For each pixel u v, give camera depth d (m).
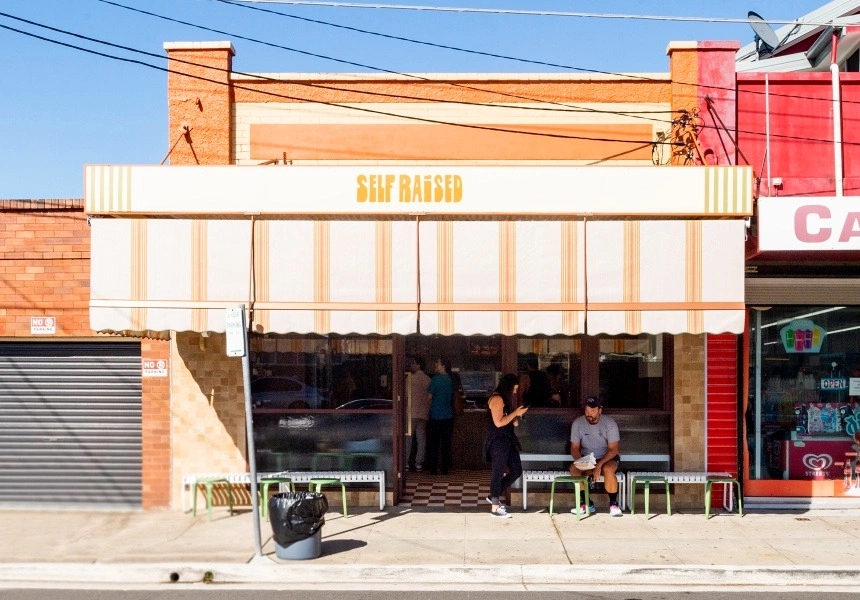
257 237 10.69
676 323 10.55
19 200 12.20
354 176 10.88
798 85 12.41
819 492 12.32
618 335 12.19
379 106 12.29
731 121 12.23
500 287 10.61
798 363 12.45
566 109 12.24
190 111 12.21
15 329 12.20
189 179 10.88
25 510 12.25
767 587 8.90
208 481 11.58
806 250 10.57
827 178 12.34
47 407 12.38
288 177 10.87
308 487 11.68
